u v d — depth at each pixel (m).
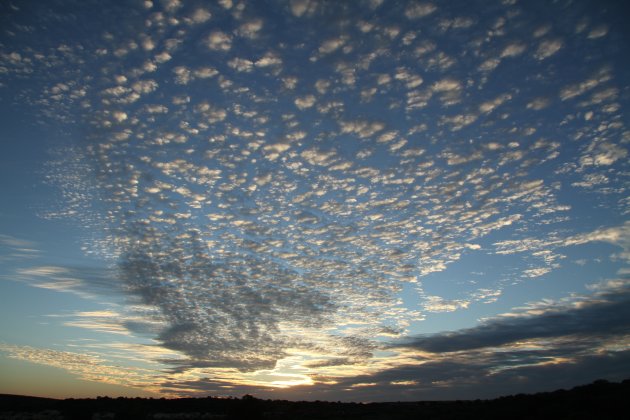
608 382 34.66
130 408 47.50
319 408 54.97
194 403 57.88
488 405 40.69
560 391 37.88
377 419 41.50
